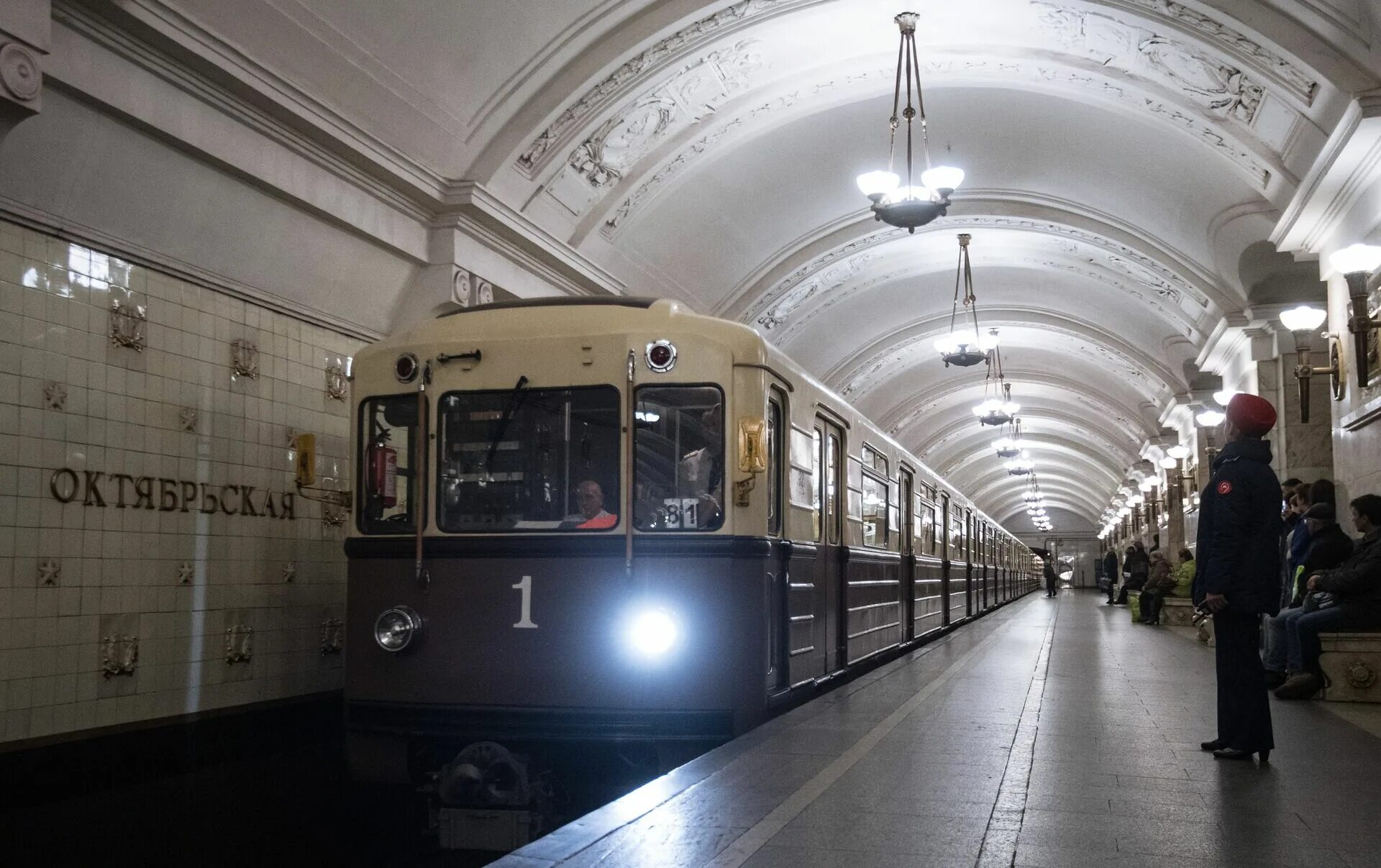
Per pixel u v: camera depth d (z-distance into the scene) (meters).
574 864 3.95
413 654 7.02
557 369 7.06
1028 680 10.46
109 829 7.46
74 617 7.36
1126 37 12.43
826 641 9.49
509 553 6.91
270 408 9.45
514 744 6.80
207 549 8.61
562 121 11.83
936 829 4.47
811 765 5.86
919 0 12.38
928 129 15.87
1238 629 6.15
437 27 9.88
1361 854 4.14
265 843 8.95
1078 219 17.95
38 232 7.25
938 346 20.08
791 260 18.55
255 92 8.26
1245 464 6.05
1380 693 9.23
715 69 12.89
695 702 6.71
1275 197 13.75
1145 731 7.18
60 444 7.30
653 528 6.88
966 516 23.22
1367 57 10.08
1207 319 19.11
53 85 6.96
